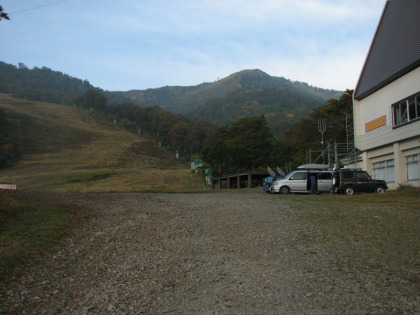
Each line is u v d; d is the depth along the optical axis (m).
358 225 9.72
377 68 23.19
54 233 8.52
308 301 4.77
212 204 14.66
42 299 4.96
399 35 21.58
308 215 11.50
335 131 42.53
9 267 6.03
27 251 6.98
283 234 8.87
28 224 9.09
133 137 113.19
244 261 6.73
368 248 7.38
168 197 18.44
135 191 29.23
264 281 5.62
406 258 6.59
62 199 15.16
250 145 51.91
